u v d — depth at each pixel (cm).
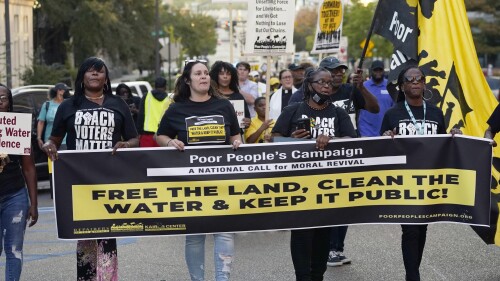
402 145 698
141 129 1360
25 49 4162
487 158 698
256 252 959
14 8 3962
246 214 682
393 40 822
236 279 823
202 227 677
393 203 701
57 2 4503
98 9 4503
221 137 677
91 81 665
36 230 1165
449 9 813
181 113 678
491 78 3581
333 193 693
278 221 687
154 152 667
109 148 673
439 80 812
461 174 701
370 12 5253
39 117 1474
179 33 7788
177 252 972
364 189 698
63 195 661
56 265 912
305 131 698
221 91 973
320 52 1165
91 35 4572
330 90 701
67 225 663
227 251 681
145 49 5025
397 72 825
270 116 1212
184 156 671
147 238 1070
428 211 701
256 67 3547
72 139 675
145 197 669
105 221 666
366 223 700
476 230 773
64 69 3834
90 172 661
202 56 9062
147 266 895
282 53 1074
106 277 673
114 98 682
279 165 682
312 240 718
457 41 811
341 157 692
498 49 5512
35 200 680
